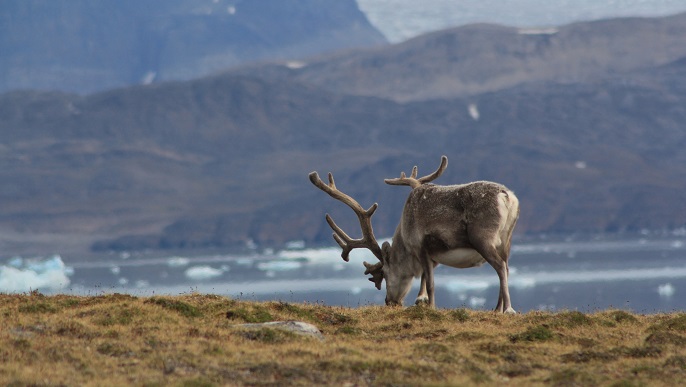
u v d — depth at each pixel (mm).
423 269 104812
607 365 73938
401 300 110250
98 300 96750
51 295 102750
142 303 93312
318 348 76812
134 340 78250
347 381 66750
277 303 97312
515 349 79250
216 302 96938
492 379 68562
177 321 87188
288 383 65688
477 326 90812
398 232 108750
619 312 95562
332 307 103562
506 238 100812
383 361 70625
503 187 100438
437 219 102312
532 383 67250
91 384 63562
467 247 101375
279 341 79688
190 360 71562
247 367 69875
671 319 90312
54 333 80062
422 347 77625
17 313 89312
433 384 64688
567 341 83938
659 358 76062
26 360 69875
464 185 102250
